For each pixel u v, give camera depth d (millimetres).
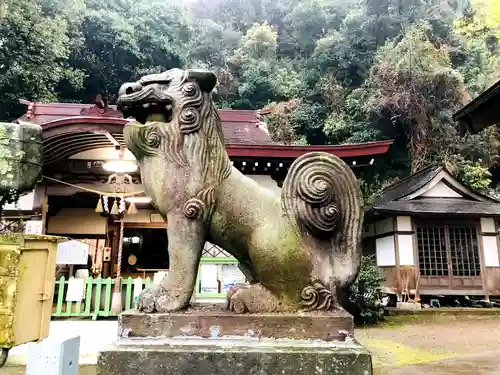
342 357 1580
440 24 23688
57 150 7660
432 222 11211
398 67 20375
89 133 7289
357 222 1899
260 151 7641
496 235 11102
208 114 1971
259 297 1807
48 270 4473
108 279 6961
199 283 7641
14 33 16297
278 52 33062
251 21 37656
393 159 21000
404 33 23172
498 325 8227
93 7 23719
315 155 1905
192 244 1833
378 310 8391
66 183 8047
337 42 26984
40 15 18344
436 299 10961
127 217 10266
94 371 3783
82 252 7672
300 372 1561
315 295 1786
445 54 20672
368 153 7914
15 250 3830
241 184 1937
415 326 8047
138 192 8016
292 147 7676
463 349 5848
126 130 1948
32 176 4051
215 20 39156
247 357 1569
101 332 5699
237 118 11383
